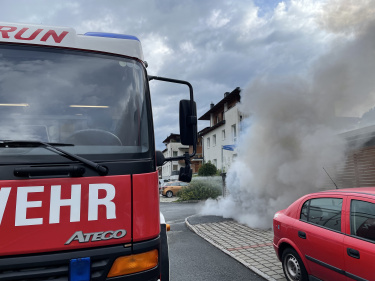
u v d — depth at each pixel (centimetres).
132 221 203
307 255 390
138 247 201
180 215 1315
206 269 541
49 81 237
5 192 181
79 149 215
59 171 191
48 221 184
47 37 247
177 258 620
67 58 247
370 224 315
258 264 552
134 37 283
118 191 203
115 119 240
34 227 181
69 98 236
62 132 226
